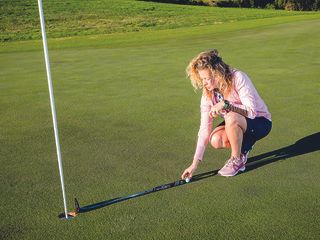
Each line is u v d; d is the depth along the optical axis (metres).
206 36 17.73
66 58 12.89
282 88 7.89
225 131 4.39
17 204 3.89
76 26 27.86
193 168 4.18
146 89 8.20
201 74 4.12
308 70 9.56
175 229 3.39
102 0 38.75
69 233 3.40
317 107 6.57
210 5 44.34
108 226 3.47
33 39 23.06
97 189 4.11
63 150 5.16
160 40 17.23
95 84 8.86
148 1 41.25
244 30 19.34
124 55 13.03
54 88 8.61
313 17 26.97
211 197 3.87
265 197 3.84
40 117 6.61
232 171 4.27
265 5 47.06
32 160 4.89
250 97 4.19
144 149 5.09
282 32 17.45
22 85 9.04
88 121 6.29
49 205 3.85
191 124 5.97
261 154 4.82
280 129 5.60
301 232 3.29
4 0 34.81
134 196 3.94
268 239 3.22
